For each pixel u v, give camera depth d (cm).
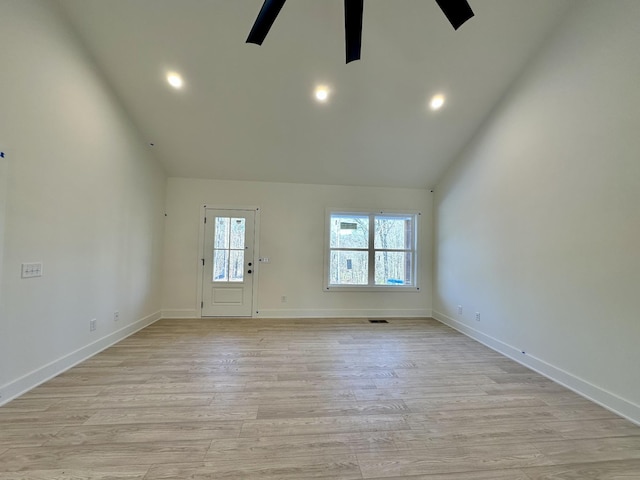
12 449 160
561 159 262
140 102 345
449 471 151
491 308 354
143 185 404
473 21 265
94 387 234
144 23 267
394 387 243
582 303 239
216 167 460
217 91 331
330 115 365
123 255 360
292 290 494
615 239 214
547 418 200
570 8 254
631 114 206
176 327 418
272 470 149
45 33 237
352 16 182
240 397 222
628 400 202
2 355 206
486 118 369
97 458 155
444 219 477
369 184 508
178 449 163
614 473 151
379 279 521
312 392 232
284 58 297
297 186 501
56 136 252
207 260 480
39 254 236
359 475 147
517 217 315
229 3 253
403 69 309
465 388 243
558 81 266
